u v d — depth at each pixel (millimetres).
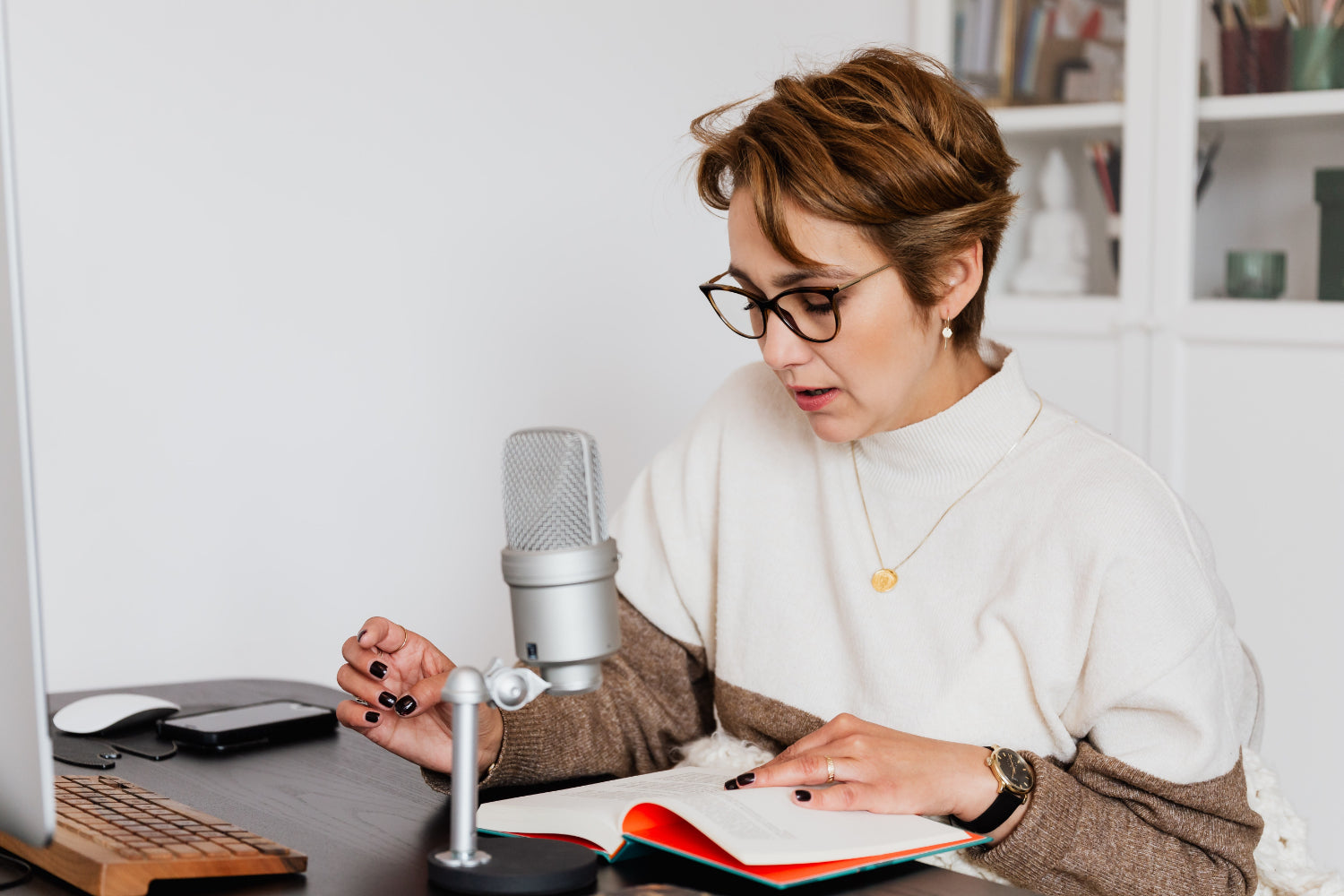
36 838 833
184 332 2246
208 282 2264
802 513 1336
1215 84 2605
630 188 2797
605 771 1247
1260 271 2580
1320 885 1135
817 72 1205
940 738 1168
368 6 2396
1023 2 2828
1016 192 1188
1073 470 1164
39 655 806
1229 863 1059
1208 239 2643
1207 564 1155
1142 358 2709
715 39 2908
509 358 2646
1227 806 1065
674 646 1420
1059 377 2824
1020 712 1151
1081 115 2758
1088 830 1019
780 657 1312
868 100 1094
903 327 1114
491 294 2611
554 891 840
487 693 851
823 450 1310
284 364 2365
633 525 1467
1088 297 2777
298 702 1411
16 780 836
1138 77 2664
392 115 2449
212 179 2252
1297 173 2533
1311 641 2557
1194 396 2664
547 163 2666
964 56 2924
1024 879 1028
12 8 2027
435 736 1097
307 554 2426
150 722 1348
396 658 1105
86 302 2141
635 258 2820
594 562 845
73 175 2109
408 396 2518
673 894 805
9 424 774
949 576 1208
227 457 2314
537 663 855
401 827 1006
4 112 753
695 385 2947
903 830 928
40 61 2062
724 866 868
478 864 854
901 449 1227
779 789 981
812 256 1074
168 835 890
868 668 1236
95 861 818
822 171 1050
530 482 862
